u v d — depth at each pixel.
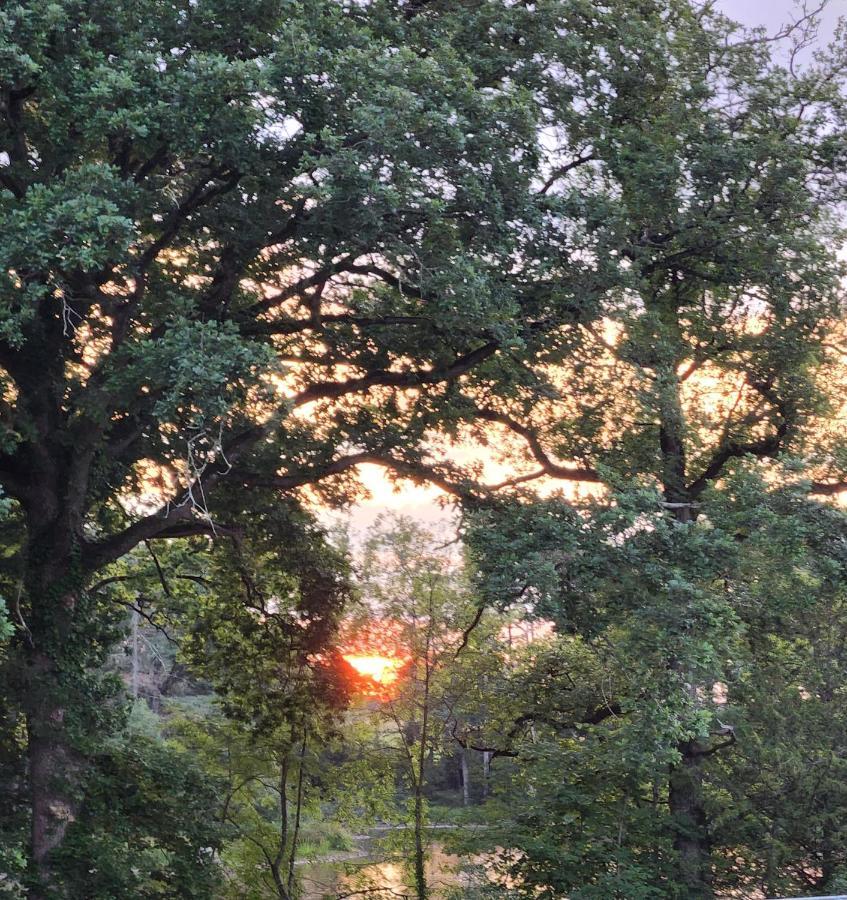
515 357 17.27
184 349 12.43
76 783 16.28
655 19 17.41
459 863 19.59
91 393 13.62
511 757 21.70
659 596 15.03
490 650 23.06
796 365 17.75
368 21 15.27
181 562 23.75
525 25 16.23
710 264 18.12
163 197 14.51
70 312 15.03
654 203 16.23
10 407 14.55
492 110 13.59
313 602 22.73
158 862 18.91
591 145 17.33
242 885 23.48
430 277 13.57
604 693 19.16
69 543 16.84
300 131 13.62
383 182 13.16
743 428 18.77
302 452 18.94
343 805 24.33
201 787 19.09
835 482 18.08
